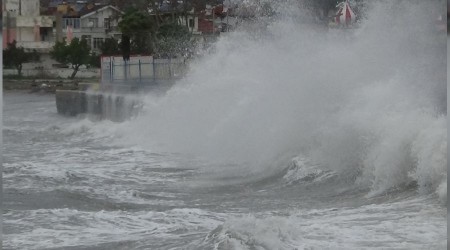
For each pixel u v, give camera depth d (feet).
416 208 63.46
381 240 52.90
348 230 56.03
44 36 428.15
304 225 58.08
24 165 100.07
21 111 261.03
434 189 67.77
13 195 77.30
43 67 410.31
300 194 79.15
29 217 66.08
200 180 93.91
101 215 67.15
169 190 85.81
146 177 97.76
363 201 71.31
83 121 189.47
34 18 422.82
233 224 54.19
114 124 174.81
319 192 79.41
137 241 56.80
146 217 66.44
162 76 195.93
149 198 79.87
